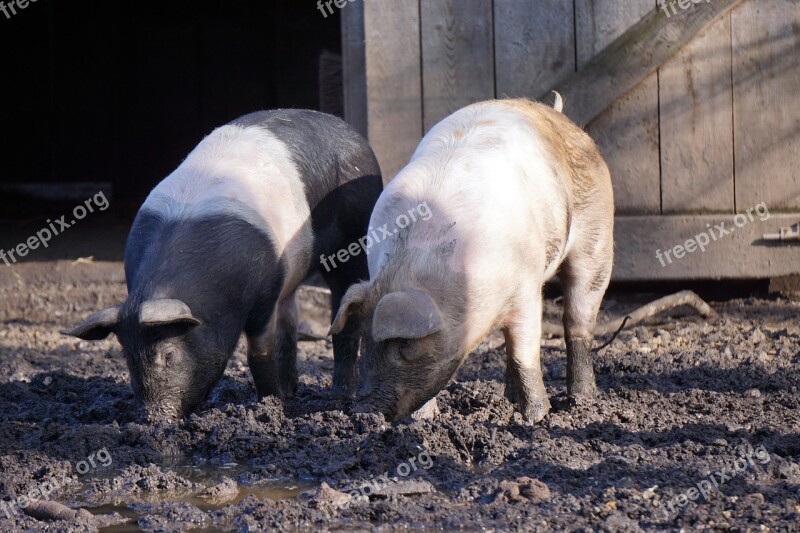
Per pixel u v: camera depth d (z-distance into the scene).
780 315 11.66
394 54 12.25
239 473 6.68
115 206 20.78
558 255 7.48
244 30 22.14
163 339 7.25
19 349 11.23
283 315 8.69
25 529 5.71
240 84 22.25
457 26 12.23
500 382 8.79
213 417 7.43
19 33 21.77
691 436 6.93
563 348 10.49
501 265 6.77
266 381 8.16
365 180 8.97
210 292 7.46
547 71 12.28
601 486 6.03
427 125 12.33
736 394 8.21
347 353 8.89
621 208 12.49
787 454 6.60
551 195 7.28
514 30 12.23
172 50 22.09
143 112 22.14
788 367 9.10
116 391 8.92
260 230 7.78
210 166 8.05
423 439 6.71
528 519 5.59
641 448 6.66
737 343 10.34
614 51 12.20
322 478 6.46
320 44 22.14
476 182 6.89
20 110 21.89
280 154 8.29
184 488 6.37
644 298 12.77
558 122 8.05
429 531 5.52
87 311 13.71
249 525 5.64
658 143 12.39
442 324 6.20
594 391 8.26
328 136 8.80
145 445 7.10
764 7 12.22
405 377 6.59
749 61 12.27
